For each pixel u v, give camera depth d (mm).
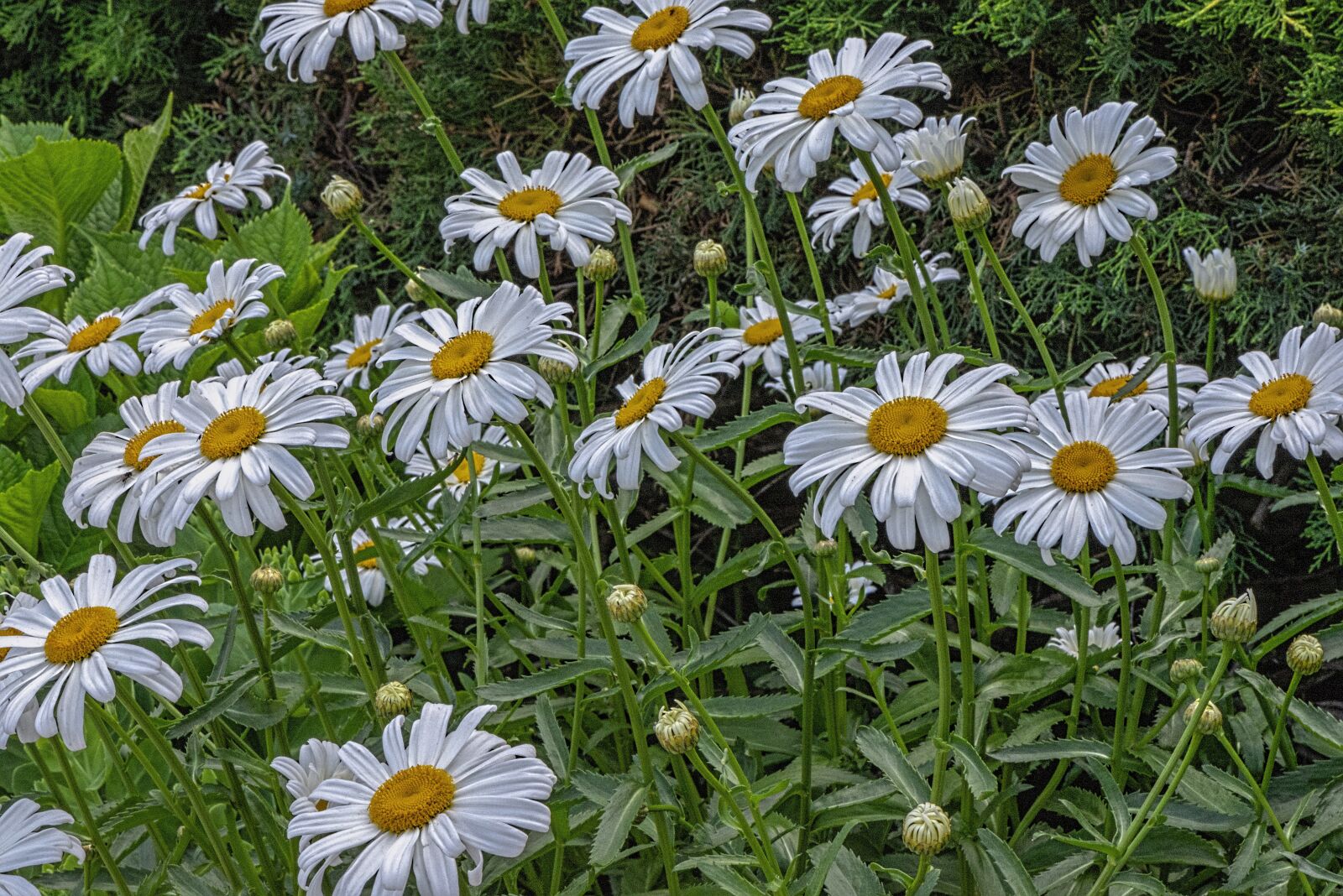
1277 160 1542
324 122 2236
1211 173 1542
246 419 1209
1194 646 1314
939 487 1140
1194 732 1175
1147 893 1252
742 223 1747
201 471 1201
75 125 2633
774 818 1256
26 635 1191
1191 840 1245
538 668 1495
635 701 1214
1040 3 1548
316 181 2242
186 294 1372
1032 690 1270
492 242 1336
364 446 1391
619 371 1856
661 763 1366
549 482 1224
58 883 1284
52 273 1282
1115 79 1543
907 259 1260
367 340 1465
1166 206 1554
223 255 1985
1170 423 1296
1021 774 1303
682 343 1263
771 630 1272
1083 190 1277
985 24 1565
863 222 1425
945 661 1188
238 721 1261
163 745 1227
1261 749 1293
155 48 2447
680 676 1167
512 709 1332
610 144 1898
